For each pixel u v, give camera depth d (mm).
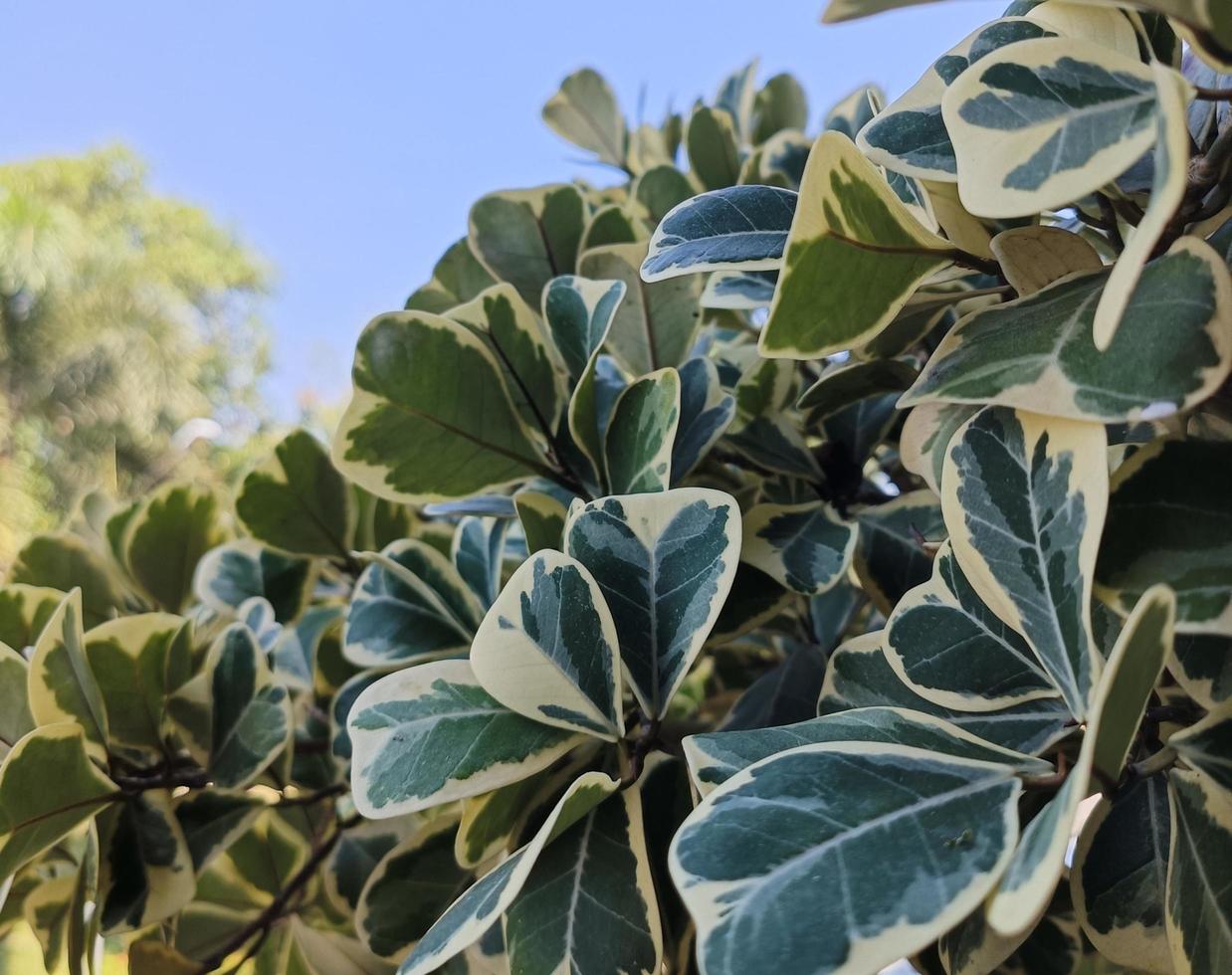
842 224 331
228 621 805
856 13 302
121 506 867
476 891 343
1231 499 281
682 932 424
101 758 526
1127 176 384
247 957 603
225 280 10477
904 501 541
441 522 891
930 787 265
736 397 590
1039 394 288
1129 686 232
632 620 406
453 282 801
